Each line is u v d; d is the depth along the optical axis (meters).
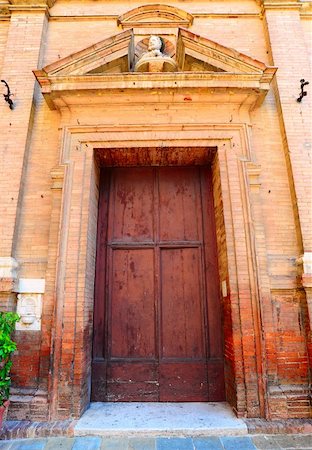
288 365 4.54
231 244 4.86
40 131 5.55
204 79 5.14
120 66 5.64
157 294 5.43
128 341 5.29
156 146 5.25
